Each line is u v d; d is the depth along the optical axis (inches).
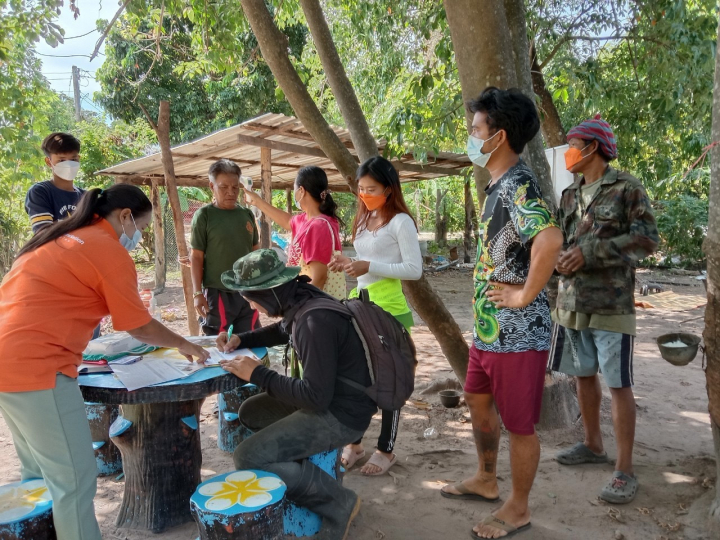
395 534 109.4
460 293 429.1
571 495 122.3
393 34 334.0
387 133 239.1
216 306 158.1
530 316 101.6
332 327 96.8
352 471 136.6
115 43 615.8
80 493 86.4
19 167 327.3
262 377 96.4
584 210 126.0
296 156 386.3
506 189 99.3
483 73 133.3
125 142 621.3
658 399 181.2
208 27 236.1
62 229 87.7
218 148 349.1
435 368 227.9
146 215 96.9
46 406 82.6
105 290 86.1
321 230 131.0
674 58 249.9
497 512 109.9
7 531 81.8
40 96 339.0
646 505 116.8
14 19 193.3
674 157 378.0
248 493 86.8
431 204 904.9
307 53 456.1
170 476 112.8
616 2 259.8
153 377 94.4
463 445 150.1
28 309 82.4
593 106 268.8
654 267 529.3
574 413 162.6
